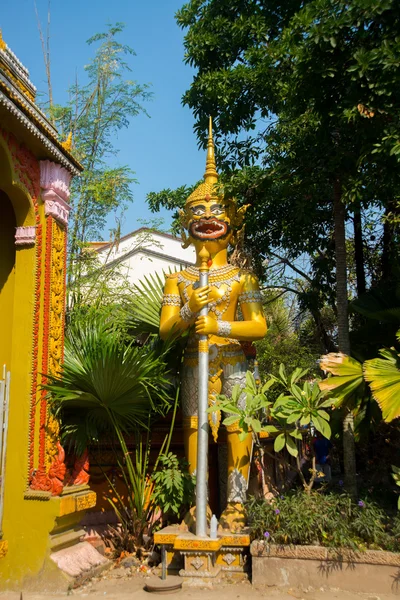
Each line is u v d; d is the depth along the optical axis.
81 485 6.24
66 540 5.81
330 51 6.09
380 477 8.06
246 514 6.18
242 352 6.78
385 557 5.11
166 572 5.93
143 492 6.60
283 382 6.01
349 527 5.46
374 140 6.32
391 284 9.48
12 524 5.66
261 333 6.45
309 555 5.30
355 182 6.37
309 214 9.09
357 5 5.80
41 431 5.82
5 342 6.47
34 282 6.14
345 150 6.74
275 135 9.14
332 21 5.86
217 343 6.64
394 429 7.94
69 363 6.53
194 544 5.55
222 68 8.27
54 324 6.21
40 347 6.05
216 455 7.19
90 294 9.80
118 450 7.33
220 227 6.89
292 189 7.56
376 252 10.97
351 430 6.62
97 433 6.59
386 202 7.89
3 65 6.23
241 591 5.31
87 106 11.31
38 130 5.90
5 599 5.29
